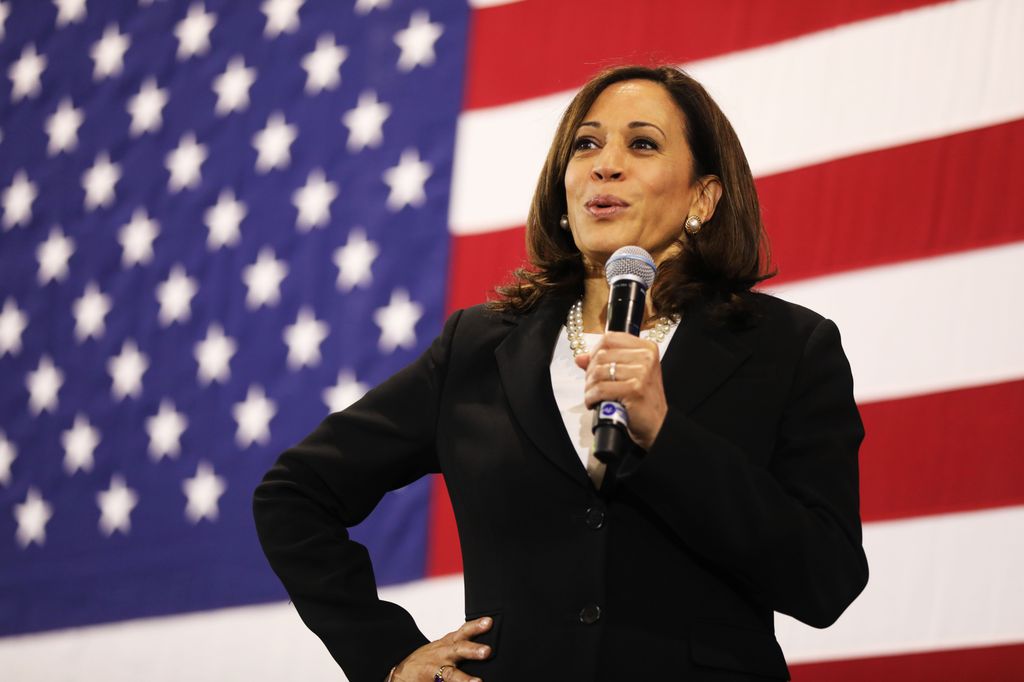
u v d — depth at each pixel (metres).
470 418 6.72
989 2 12.29
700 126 7.34
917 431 11.55
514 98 14.29
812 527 5.94
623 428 5.64
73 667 14.49
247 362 14.76
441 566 13.11
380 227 14.48
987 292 11.66
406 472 7.23
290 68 15.62
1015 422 11.31
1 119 17.11
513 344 6.88
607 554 6.00
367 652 6.69
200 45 16.31
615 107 7.28
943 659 11.05
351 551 7.10
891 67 12.50
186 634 14.12
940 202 12.02
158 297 15.49
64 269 16.12
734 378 6.44
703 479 5.73
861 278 12.08
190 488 14.61
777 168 12.64
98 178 16.34
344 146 14.99
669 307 6.80
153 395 15.14
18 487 15.41
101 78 16.77
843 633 11.37
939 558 11.24
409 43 15.02
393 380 7.32
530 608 6.07
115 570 14.65
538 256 7.45
